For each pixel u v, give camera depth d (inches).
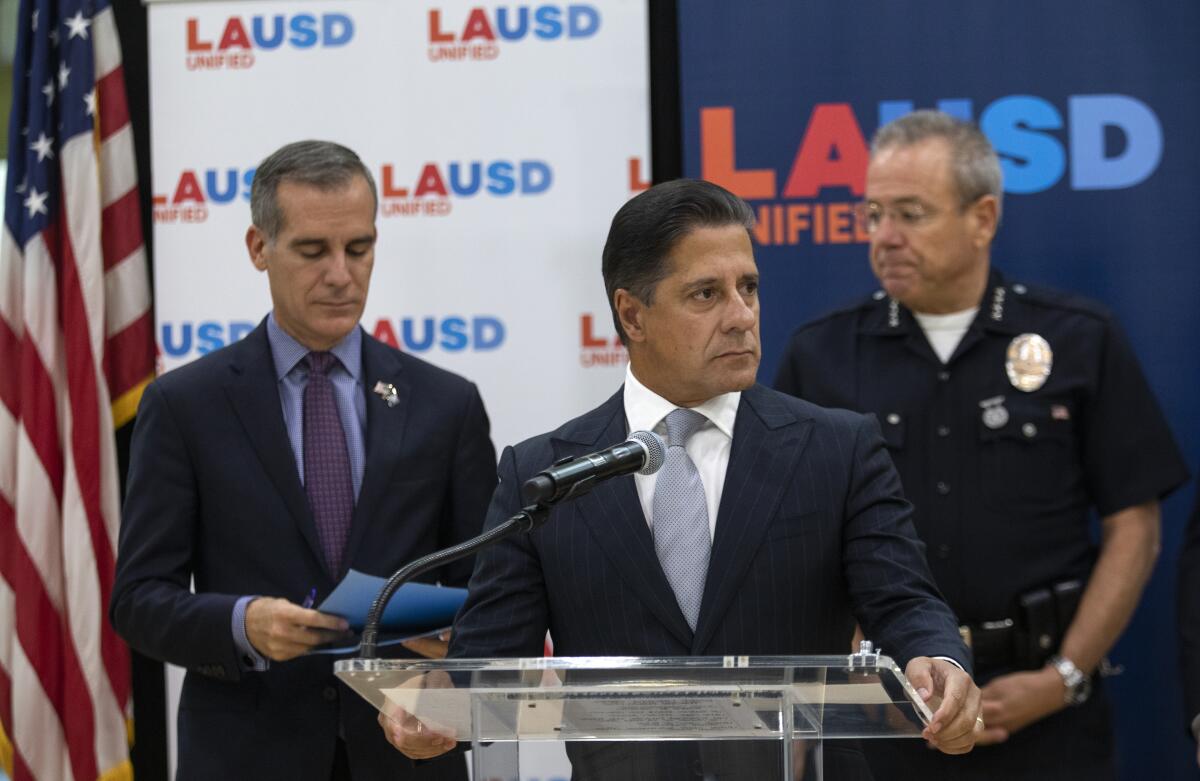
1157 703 176.2
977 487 154.3
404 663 78.6
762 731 83.4
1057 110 177.6
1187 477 157.2
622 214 101.4
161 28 183.8
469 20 181.0
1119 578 153.7
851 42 178.7
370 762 129.4
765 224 179.8
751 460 101.6
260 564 131.6
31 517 179.3
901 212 154.3
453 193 181.2
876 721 86.4
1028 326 157.6
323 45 182.4
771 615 98.3
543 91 180.5
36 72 184.5
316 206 132.3
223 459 132.6
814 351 162.6
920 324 159.2
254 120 182.9
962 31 178.1
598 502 101.3
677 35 182.5
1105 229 177.9
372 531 133.0
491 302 181.0
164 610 126.4
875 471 103.4
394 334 181.9
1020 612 152.7
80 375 179.2
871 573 99.8
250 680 130.5
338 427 136.6
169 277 183.6
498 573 103.3
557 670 77.4
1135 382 157.3
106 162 184.1
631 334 103.0
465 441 139.1
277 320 138.3
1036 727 152.0
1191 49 176.4
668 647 98.0
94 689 177.5
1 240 184.9
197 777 128.8
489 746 88.1
